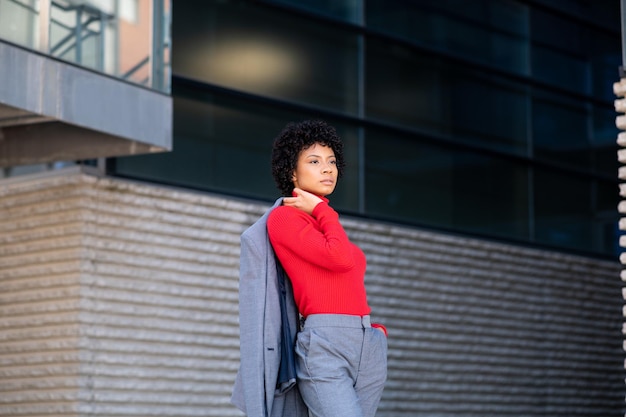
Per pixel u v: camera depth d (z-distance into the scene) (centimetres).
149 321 1039
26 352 1021
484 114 1377
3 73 796
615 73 1532
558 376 1429
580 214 1474
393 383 1238
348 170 1230
